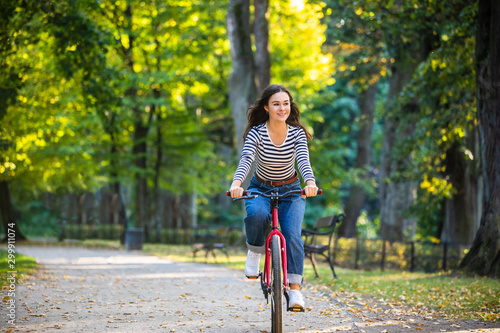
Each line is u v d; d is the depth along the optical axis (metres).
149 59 25.25
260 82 19.83
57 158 22.22
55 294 7.64
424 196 17.47
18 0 11.98
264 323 5.68
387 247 14.55
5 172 16.55
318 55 25.81
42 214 26.48
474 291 7.79
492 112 10.02
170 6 23.41
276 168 4.97
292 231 4.87
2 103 12.86
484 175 10.44
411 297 7.48
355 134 38.66
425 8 12.41
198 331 5.25
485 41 10.05
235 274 11.41
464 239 16.91
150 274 11.11
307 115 27.80
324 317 6.07
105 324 5.54
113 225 26.95
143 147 26.66
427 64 13.23
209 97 28.44
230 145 34.31
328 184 28.70
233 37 19.73
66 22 12.39
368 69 21.83
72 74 13.33
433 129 15.38
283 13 24.84
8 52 12.66
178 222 31.05
